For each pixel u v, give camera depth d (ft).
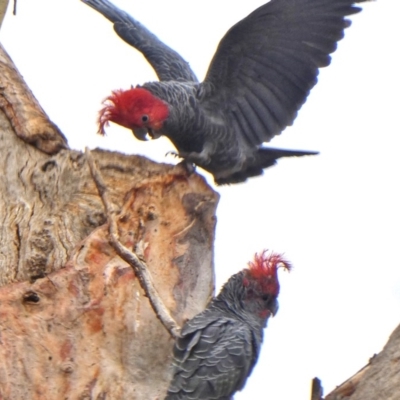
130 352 36.81
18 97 43.01
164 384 36.86
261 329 37.60
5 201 41.42
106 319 36.73
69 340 36.17
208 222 39.42
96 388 36.01
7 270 39.27
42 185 41.09
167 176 39.09
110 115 42.47
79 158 40.24
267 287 37.50
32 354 35.63
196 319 36.35
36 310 36.29
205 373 34.60
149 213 38.58
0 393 34.94
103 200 36.01
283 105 45.65
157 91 43.93
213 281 39.78
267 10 42.98
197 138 45.85
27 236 39.78
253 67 45.14
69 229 39.24
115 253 37.50
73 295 36.65
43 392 35.40
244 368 35.29
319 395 29.91
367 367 31.32
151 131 43.42
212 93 46.03
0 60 44.34
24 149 42.16
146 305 37.27
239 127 46.73
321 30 43.24
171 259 38.58
